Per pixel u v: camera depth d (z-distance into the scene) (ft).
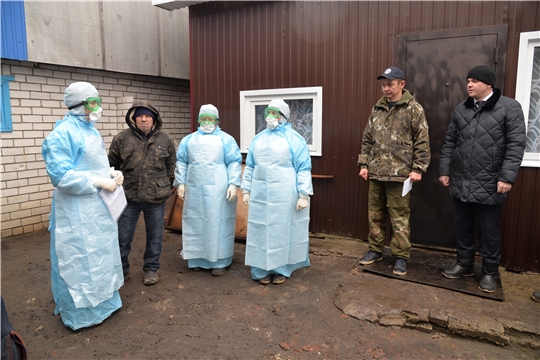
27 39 14.70
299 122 15.08
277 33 14.65
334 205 14.43
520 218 11.37
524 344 8.30
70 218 8.58
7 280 11.93
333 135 14.10
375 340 8.65
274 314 9.78
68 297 8.88
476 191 9.79
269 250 10.99
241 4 15.16
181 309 10.11
